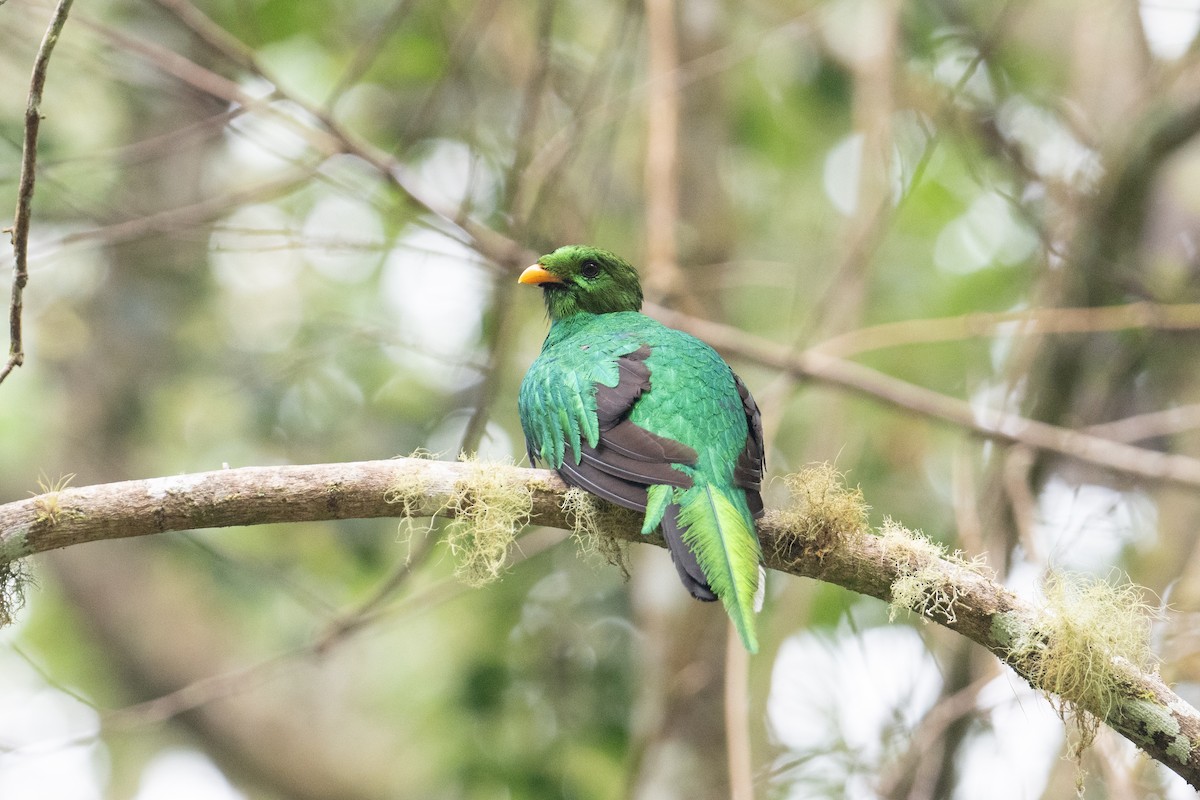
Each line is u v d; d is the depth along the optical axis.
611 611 13.22
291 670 16.62
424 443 14.06
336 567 14.92
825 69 14.62
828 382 12.25
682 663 12.61
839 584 7.27
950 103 11.91
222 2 13.74
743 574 6.95
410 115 14.33
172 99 14.73
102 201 13.73
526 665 13.01
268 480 7.08
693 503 7.29
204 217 12.38
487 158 13.38
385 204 11.99
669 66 12.56
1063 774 10.23
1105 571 11.83
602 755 12.61
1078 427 13.03
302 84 14.00
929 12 14.30
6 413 16.06
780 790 11.85
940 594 6.98
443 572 14.02
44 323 16.33
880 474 14.30
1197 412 12.16
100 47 13.17
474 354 12.70
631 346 8.55
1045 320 12.49
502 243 11.59
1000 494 11.93
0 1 8.30
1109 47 13.91
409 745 15.95
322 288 15.31
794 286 14.44
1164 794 9.73
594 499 7.73
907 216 15.70
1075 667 6.73
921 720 11.44
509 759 12.64
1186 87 13.12
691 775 12.18
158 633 18.03
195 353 15.79
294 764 17.56
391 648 15.50
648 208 12.88
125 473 15.84
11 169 12.63
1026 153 14.09
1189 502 12.11
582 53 14.96
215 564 15.02
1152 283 13.00
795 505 7.39
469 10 13.99
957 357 15.17
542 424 8.23
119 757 18.09
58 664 18.36
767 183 15.76
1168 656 10.51
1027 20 14.46
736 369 15.12
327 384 14.62
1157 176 13.22
